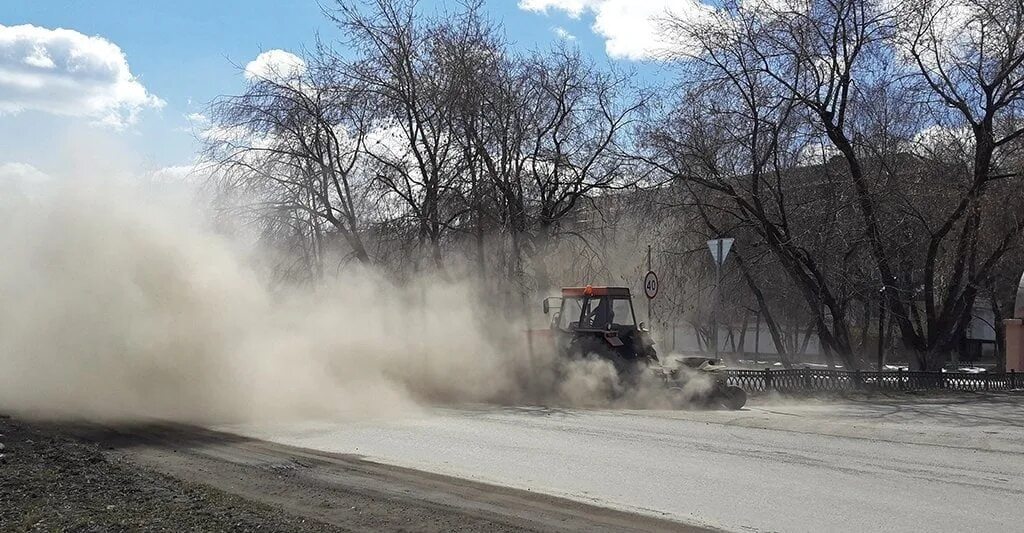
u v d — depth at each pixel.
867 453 11.50
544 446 12.04
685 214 27.05
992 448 12.03
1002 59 26.39
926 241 29.47
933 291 29.38
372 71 23.70
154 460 10.78
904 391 24.95
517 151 24.52
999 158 28.09
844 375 23.44
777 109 26.11
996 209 28.61
